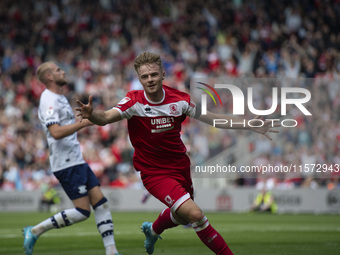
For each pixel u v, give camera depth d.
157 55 8.95
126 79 42.50
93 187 11.02
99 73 43.03
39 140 38.19
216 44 43.72
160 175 9.28
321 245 13.75
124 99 9.14
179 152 9.38
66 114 11.10
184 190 9.02
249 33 44.28
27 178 35.62
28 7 47.91
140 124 9.23
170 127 9.23
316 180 33.31
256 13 45.44
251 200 31.00
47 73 11.11
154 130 9.19
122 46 44.88
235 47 43.31
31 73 43.91
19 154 37.00
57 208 32.59
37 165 36.00
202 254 12.08
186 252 12.45
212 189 31.66
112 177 35.31
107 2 47.56
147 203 31.83
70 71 43.09
